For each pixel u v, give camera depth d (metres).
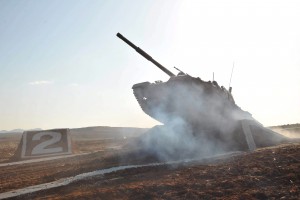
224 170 12.32
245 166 12.71
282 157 14.14
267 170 11.56
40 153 28.50
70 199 9.46
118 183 11.75
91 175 13.69
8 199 10.82
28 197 10.89
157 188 10.08
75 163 19.64
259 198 8.55
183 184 10.39
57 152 29.00
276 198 8.45
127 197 9.37
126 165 16.38
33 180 14.48
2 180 15.64
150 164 16.22
